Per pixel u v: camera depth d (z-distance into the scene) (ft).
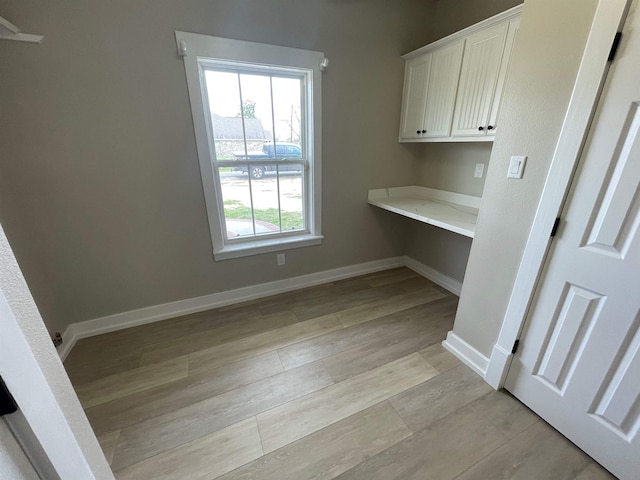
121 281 6.70
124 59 5.45
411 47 8.20
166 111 6.02
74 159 5.60
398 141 9.00
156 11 5.44
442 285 9.16
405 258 10.66
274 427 4.47
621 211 3.26
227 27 6.03
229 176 7.32
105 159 5.83
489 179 4.78
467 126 6.59
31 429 1.64
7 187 5.02
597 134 3.34
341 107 7.82
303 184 8.32
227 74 6.61
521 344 4.67
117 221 6.29
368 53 7.68
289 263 8.64
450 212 7.45
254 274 8.24
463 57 6.42
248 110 7.04
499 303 4.93
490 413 4.69
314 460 4.00
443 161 8.72
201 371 5.61
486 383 5.30
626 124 3.10
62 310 6.19
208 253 7.45
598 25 3.14
